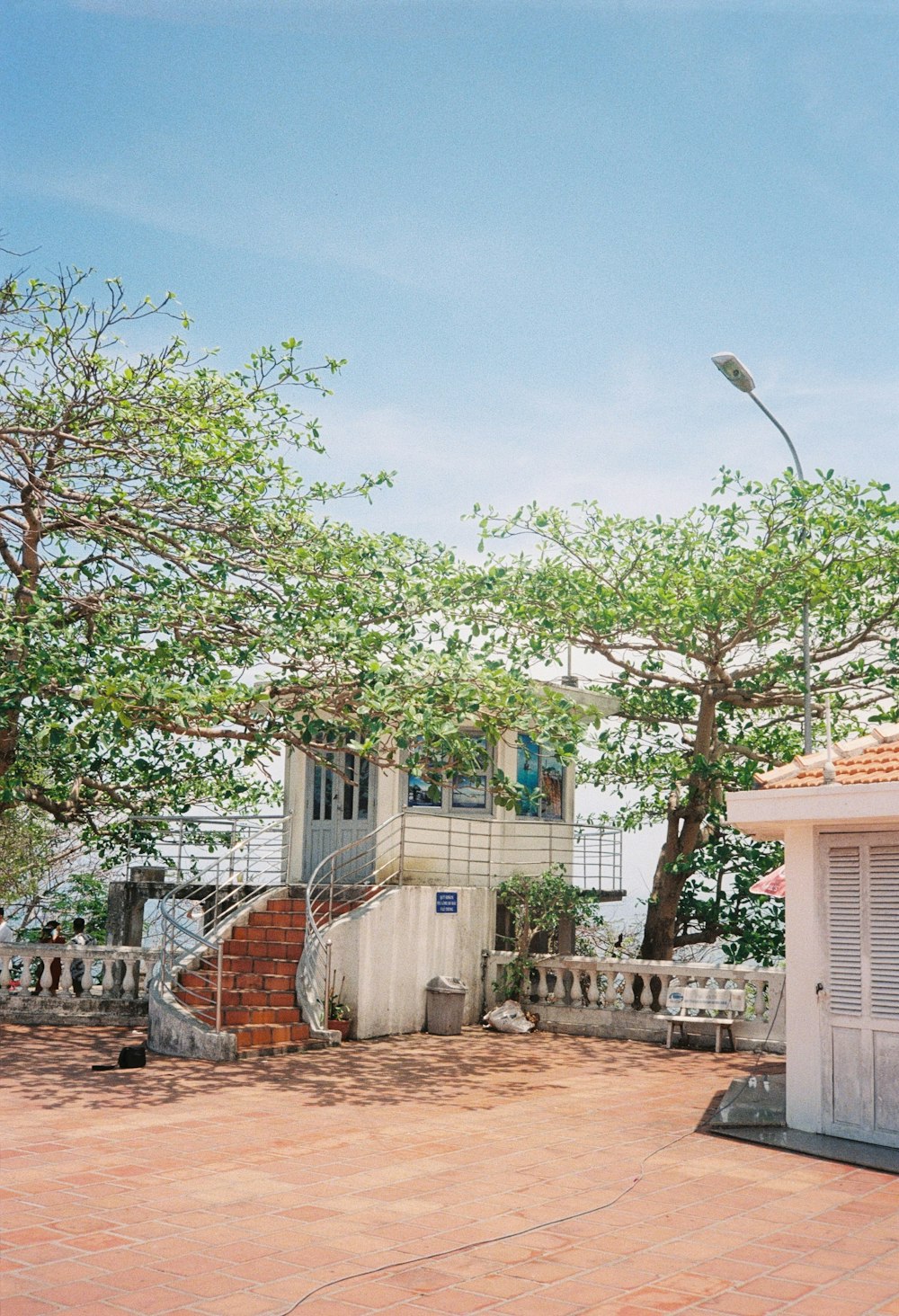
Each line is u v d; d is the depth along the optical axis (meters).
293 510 16.66
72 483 15.78
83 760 17.88
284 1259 6.79
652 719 23.19
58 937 19.39
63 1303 5.99
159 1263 6.68
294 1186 8.49
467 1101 12.19
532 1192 8.44
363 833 19.50
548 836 20.97
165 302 15.10
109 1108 11.23
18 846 24.94
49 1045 15.20
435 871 19.45
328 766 15.11
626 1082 13.54
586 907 19.34
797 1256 7.00
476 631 20.50
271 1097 12.09
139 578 15.69
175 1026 14.54
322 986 15.97
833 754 11.79
